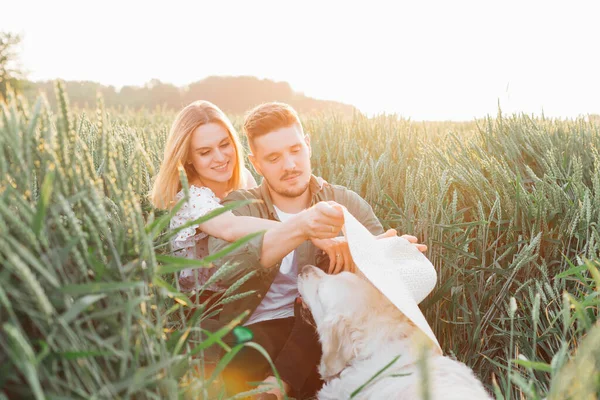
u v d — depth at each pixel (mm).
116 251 1328
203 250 2662
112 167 1468
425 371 997
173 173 2701
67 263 1257
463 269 2777
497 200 2754
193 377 1513
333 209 2191
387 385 1975
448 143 4344
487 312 2748
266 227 2375
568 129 4441
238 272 2287
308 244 2676
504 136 4004
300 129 2639
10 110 1231
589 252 2498
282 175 2564
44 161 1309
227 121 2889
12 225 1168
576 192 2906
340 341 2152
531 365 1384
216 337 1362
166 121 9953
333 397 2184
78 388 1109
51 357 1118
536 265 2701
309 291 2367
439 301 2830
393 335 2131
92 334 1188
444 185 2816
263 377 2410
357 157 4172
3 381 1090
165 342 1467
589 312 2213
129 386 1166
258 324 2504
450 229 2822
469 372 1973
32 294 1080
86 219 1261
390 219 3229
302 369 2406
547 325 2590
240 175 3041
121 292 1335
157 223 1439
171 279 2451
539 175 3633
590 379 1219
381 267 2219
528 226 2885
